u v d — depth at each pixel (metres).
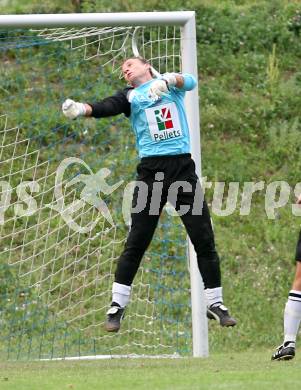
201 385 18.67
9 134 34.03
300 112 41.75
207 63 43.19
